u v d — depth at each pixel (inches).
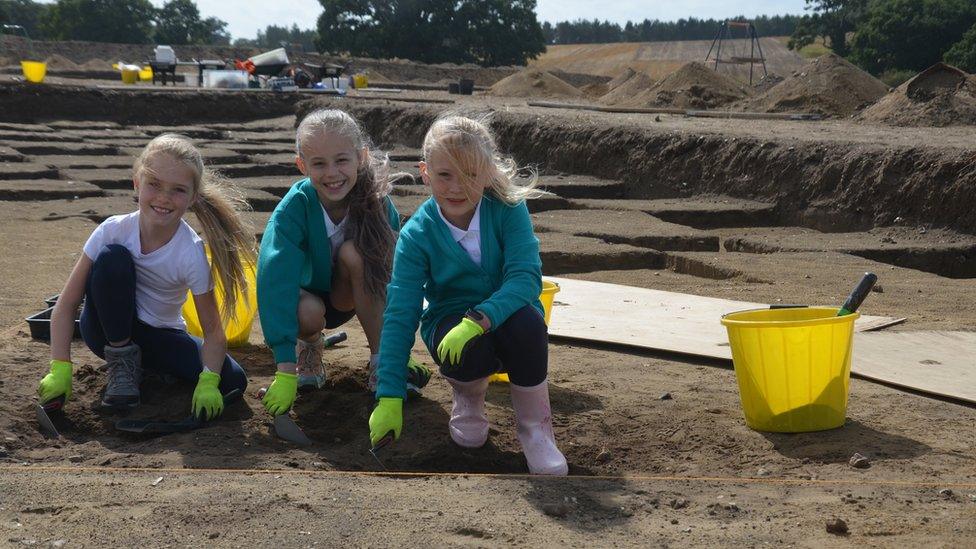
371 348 169.2
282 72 1332.4
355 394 168.6
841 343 147.4
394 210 172.7
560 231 394.3
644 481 124.6
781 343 145.3
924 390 169.5
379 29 2930.6
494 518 108.1
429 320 145.3
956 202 418.3
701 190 535.8
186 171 155.4
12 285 263.6
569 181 584.1
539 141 645.3
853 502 115.0
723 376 183.2
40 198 472.1
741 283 302.2
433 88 1830.7
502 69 2679.6
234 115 1067.9
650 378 181.5
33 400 161.2
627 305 239.8
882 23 2516.0
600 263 340.8
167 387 170.1
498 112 701.9
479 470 140.9
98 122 973.2
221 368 161.0
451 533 103.4
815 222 471.8
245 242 170.2
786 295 270.2
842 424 151.8
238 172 601.3
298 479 122.6
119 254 157.4
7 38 2399.1
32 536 101.0
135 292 161.0
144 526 104.0
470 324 128.4
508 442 149.3
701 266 331.0
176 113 1034.7
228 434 149.5
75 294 161.0
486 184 137.9
